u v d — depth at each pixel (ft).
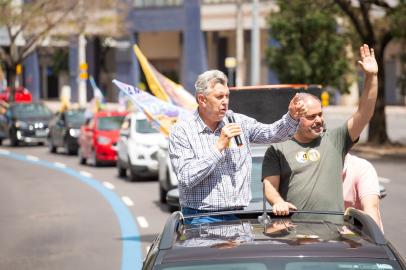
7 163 105.40
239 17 195.62
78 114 119.34
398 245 41.86
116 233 49.88
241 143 21.90
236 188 21.84
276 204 20.62
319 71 118.62
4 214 60.44
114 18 189.16
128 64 258.16
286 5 116.26
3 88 227.40
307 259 15.40
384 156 95.14
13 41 170.81
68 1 169.17
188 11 243.19
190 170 20.98
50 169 96.27
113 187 76.02
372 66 22.34
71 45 217.97
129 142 79.87
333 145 22.82
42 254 43.37
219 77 21.66
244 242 16.34
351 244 16.07
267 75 235.20
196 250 16.01
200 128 22.02
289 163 22.62
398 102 234.38
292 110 21.90
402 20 96.48
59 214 59.41
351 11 100.42
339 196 22.59
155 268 15.58
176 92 56.75
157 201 65.16
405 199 60.23
